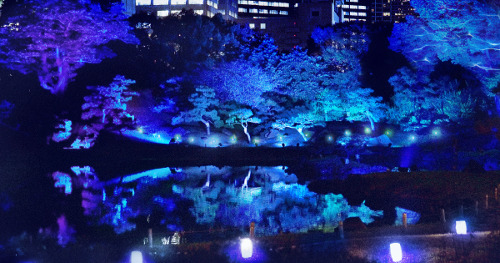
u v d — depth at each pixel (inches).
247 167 2448.3
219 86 3174.2
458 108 2891.2
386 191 1457.9
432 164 2130.9
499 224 869.8
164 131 3115.2
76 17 2861.7
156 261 682.8
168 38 3558.1
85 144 2864.2
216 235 1006.4
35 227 1127.0
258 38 3720.5
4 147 2694.4
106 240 974.4
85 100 3031.5
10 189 1701.5
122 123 3088.1
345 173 1984.5
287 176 2082.9
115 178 2050.9
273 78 3238.2
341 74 3314.5
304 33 6427.2
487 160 2151.8
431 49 2989.7
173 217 1245.1
